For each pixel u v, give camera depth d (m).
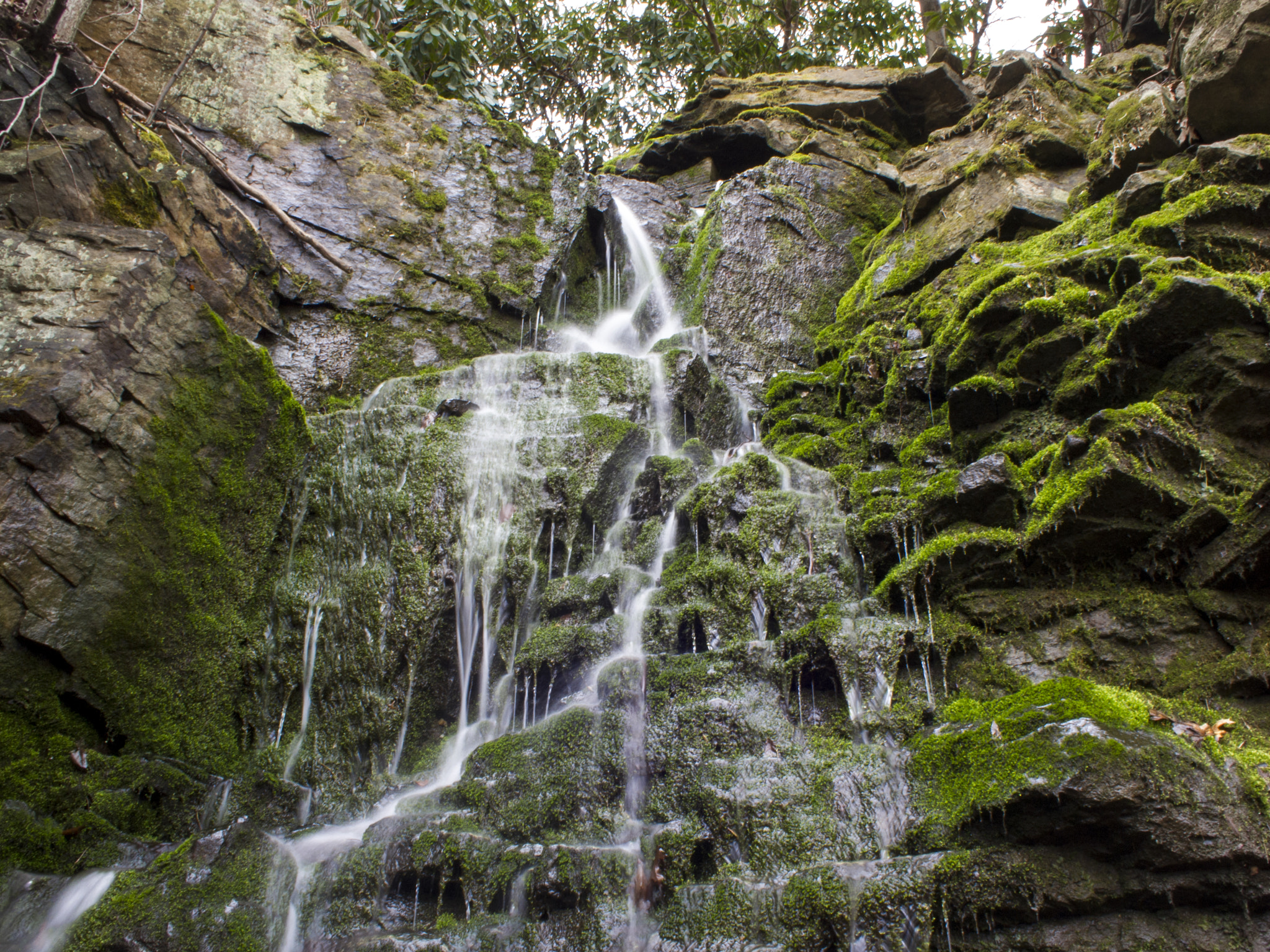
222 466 4.85
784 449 6.11
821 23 13.94
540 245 8.15
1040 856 3.03
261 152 7.41
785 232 8.68
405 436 5.50
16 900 3.35
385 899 3.53
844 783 3.45
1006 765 3.15
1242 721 3.42
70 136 5.19
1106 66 8.74
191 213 6.03
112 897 3.30
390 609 4.88
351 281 7.25
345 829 4.09
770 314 8.16
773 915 3.07
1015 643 4.03
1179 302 4.19
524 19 13.82
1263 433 4.10
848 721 3.92
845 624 4.14
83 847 3.66
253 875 3.54
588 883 3.28
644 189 9.84
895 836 3.25
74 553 4.02
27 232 4.61
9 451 3.93
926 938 2.92
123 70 7.13
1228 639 3.67
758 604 4.55
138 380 4.48
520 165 8.53
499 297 7.68
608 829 3.64
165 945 3.18
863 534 4.79
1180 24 6.13
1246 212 4.87
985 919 2.99
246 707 4.66
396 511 5.18
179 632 4.45
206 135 7.23
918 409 5.80
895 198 9.57
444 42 10.29
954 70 10.39
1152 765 2.97
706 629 4.49
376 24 10.10
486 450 5.54
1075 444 4.22
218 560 4.72
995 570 4.24
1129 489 3.92
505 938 3.24
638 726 3.95
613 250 8.75
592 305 8.59
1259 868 2.88
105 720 4.08
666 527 5.46
